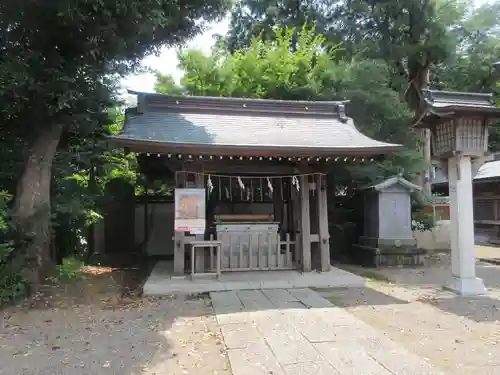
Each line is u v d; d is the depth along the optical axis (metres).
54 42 7.36
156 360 4.33
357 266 11.50
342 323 5.55
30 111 7.43
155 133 8.10
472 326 5.54
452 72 20.80
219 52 17.27
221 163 9.03
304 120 10.18
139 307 6.68
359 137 9.29
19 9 6.46
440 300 7.06
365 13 18.27
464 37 19.45
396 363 4.11
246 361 4.18
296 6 20.34
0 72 6.44
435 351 4.58
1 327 5.54
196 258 8.73
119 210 12.70
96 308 6.61
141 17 6.89
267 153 7.93
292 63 15.02
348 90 14.23
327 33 19.05
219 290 7.79
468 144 7.29
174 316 6.11
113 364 4.23
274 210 11.45
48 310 6.43
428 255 13.36
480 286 7.56
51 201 8.84
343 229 13.23
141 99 9.41
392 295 7.52
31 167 7.69
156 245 13.12
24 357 4.44
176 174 8.44
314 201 10.12
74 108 7.83
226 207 11.39
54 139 7.99
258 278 8.41
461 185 7.51
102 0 6.42
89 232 12.12
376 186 11.27
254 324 5.52
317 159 8.77
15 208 7.39
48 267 8.36
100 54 7.76
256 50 16.11
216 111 9.83
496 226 16.98
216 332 5.28
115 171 13.82
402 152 13.39
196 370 4.06
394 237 11.39
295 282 8.20
